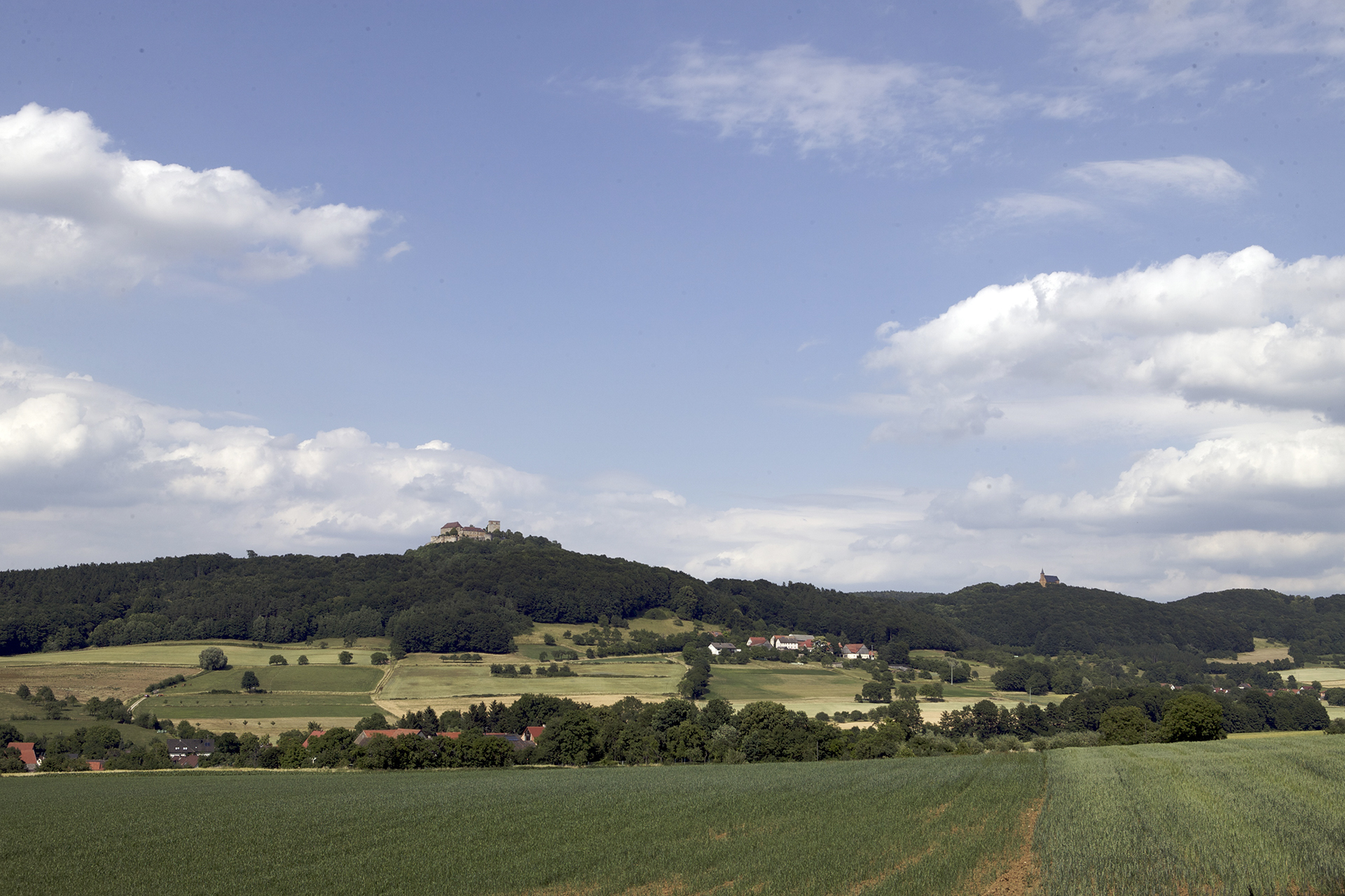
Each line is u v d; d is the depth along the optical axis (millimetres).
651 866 25844
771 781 50219
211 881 25719
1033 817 32906
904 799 39406
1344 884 21219
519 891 23750
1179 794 36812
